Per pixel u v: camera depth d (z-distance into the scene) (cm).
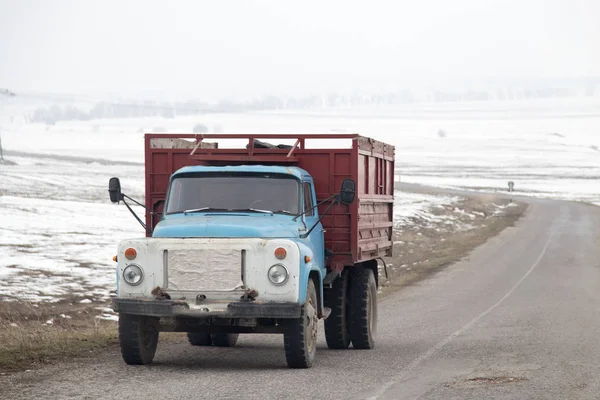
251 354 2609
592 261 7106
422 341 2894
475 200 18138
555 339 2828
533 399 1770
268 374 2134
